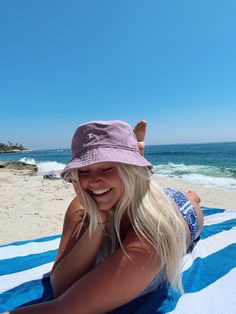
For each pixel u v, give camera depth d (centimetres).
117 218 72
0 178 508
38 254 130
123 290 67
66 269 79
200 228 120
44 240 149
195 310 82
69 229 86
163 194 74
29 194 357
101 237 77
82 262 78
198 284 95
